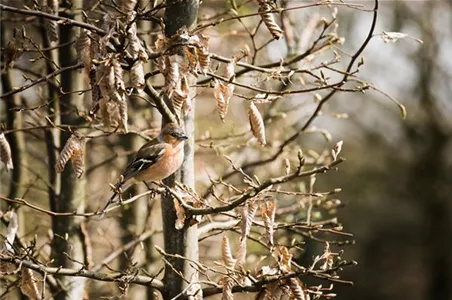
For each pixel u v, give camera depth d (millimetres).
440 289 34688
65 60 12789
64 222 12672
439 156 34875
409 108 35000
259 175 15422
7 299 13039
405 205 35625
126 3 8336
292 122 16469
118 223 16156
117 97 7918
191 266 9445
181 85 8305
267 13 8930
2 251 9047
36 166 17500
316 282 15672
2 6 8398
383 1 31688
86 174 13250
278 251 9094
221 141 14844
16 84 13250
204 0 15586
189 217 9703
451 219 35000
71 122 12859
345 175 35438
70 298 12273
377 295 35000
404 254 35438
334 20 11469
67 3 12172
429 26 32875
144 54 7883
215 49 15844
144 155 9875
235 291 9008
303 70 9695
